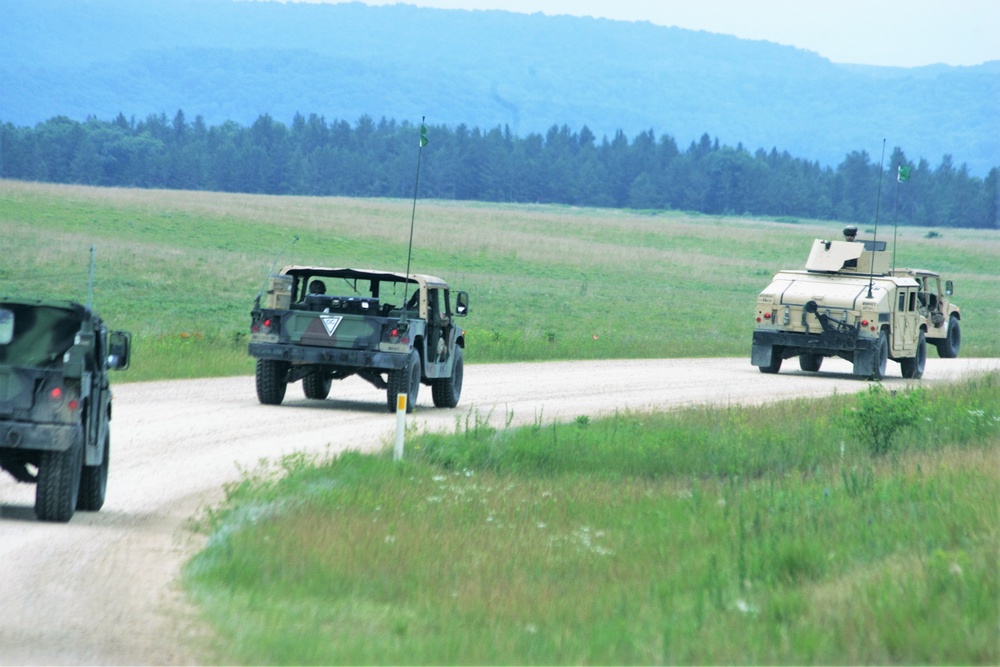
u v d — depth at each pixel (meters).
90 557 36.34
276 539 38.12
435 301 82.25
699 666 26.98
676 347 155.62
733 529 42.16
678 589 34.78
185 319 168.50
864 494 47.88
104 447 44.75
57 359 41.72
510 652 27.72
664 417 76.19
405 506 45.53
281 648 27.17
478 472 56.69
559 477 56.50
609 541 41.75
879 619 29.00
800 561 35.91
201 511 45.00
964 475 49.16
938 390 93.94
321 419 73.50
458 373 86.56
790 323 117.00
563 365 124.44
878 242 123.31
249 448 60.72
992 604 29.52
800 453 62.78
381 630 29.64
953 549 36.34
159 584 33.53
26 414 40.16
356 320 76.81
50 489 40.84
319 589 33.38
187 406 76.06
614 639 28.78
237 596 32.06
